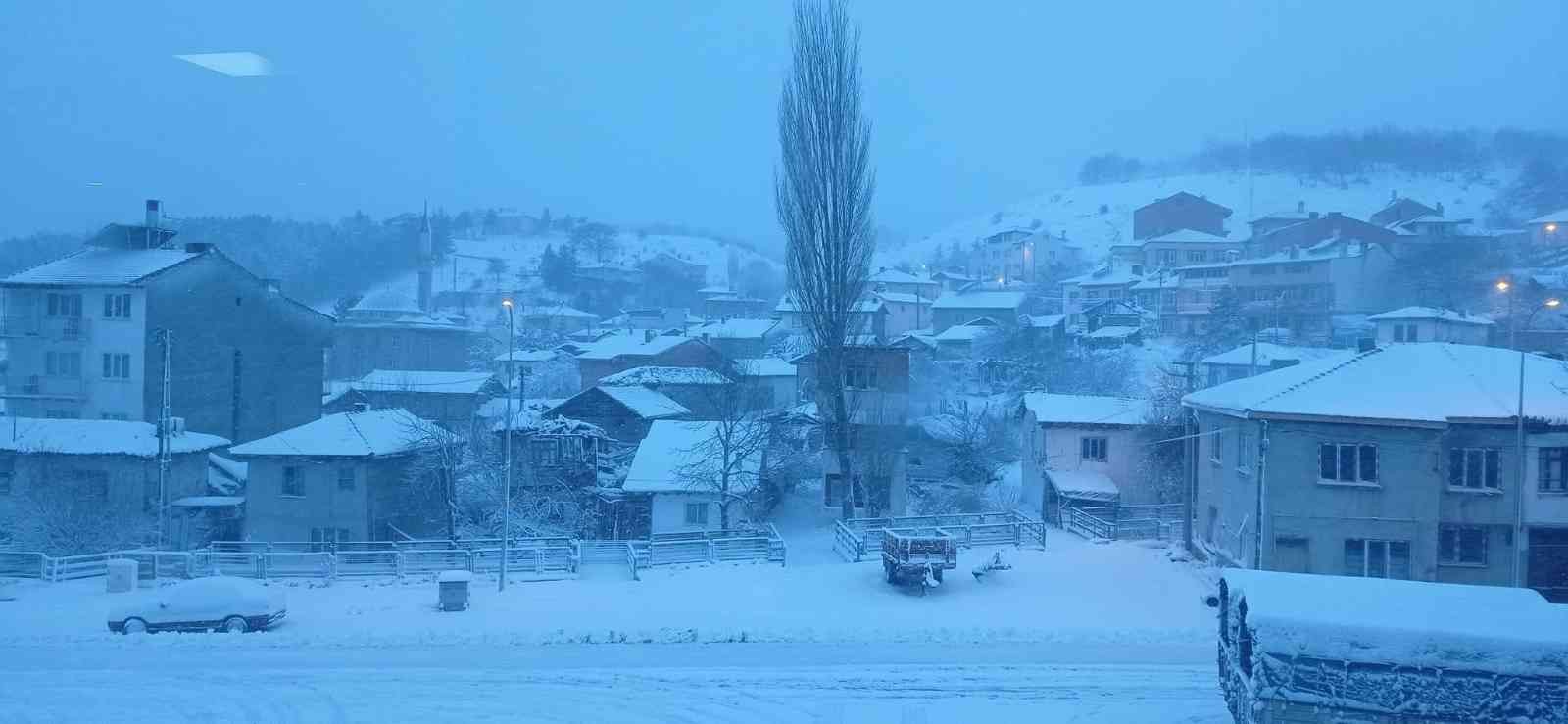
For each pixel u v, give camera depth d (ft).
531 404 188.14
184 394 159.53
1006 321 261.44
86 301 158.10
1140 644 71.36
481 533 136.46
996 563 97.19
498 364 245.45
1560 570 86.43
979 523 124.26
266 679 60.75
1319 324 206.08
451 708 54.29
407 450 132.46
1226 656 49.14
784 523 135.74
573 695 56.85
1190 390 143.33
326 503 125.49
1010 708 54.13
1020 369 217.77
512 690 57.98
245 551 124.26
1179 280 246.68
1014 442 183.52
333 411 185.98
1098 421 138.82
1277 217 279.69
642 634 73.31
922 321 296.30
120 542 123.95
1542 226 220.23
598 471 144.66
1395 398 88.74
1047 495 136.87
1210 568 97.50
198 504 129.90
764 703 55.06
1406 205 255.70
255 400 169.17
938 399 211.82
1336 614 43.91
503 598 91.91
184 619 78.79
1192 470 107.86
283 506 126.11
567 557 109.60
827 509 135.85
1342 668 43.06
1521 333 166.81
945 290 326.85
